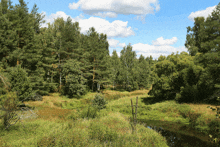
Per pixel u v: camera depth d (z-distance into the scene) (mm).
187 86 23188
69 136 7730
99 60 43625
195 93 21188
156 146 8500
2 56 24500
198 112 15633
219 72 17594
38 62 28453
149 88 55500
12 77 16609
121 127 11031
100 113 16406
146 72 52062
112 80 48875
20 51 24828
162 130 12570
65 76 35094
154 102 27750
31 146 7117
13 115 10219
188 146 8977
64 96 33344
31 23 28609
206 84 20469
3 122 9977
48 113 16891
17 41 24719
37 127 10961
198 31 32688
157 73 28172
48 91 33219
